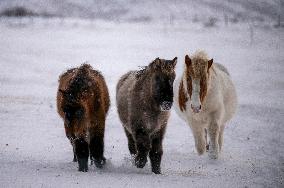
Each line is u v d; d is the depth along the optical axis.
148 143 9.84
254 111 18.89
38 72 31.08
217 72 11.98
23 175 9.09
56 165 10.48
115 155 12.16
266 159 11.76
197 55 10.30
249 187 8.88
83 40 49.03
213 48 41.53
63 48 42.81
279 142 13.89
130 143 11.20
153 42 47.06
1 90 24.41
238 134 15.09
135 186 8.38
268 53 38.19
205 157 12.05
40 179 8.76
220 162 11.34
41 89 25.27
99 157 10.25
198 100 9.97
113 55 38.19
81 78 9.45
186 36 51.69
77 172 9.62
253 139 14.34
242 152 12.63
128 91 10.30
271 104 20.19
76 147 9.81
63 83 10.60
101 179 8.90
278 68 30.89
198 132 11.40
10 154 11.62
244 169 10.57
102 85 10.68
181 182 8.93
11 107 19.67
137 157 9.88
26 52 40.16
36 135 14.64
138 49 41.72
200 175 9.78
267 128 15.92
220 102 11.19
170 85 9.10
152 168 10.00
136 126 9.83
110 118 18.02
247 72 29.25
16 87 25.56
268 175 10.04
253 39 47.06
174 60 9.37
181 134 15.43
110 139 14.43
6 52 39.94
